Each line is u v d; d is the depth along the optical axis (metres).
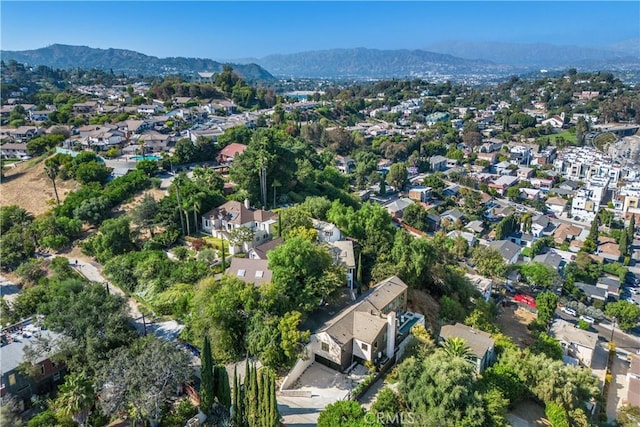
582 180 177.75
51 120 160.00
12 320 54.34
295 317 47.69
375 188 154.12
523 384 48.66
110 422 40.50
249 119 167.38
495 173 182.62
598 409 54.38
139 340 46.12
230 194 89.94
